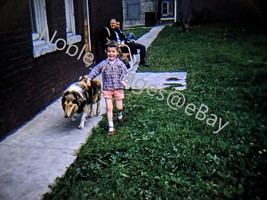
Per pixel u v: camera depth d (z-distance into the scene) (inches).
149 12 896.9
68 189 113.5
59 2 217.5
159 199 109.4
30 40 176.7
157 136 161.0
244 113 189.5
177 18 885.2
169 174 125.1
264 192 113.0
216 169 128.5
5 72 153.5
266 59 205.8
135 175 125.2
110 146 149.8
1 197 107.3
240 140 155.4
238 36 197.5
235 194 112.4
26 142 150.8
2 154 138.1
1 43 148.3
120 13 441.7
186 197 111.2
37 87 189.5
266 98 208.1
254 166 130.9
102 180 121.1
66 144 149.1
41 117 185.2
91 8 299.3
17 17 159.8
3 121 154.9
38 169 126.5
